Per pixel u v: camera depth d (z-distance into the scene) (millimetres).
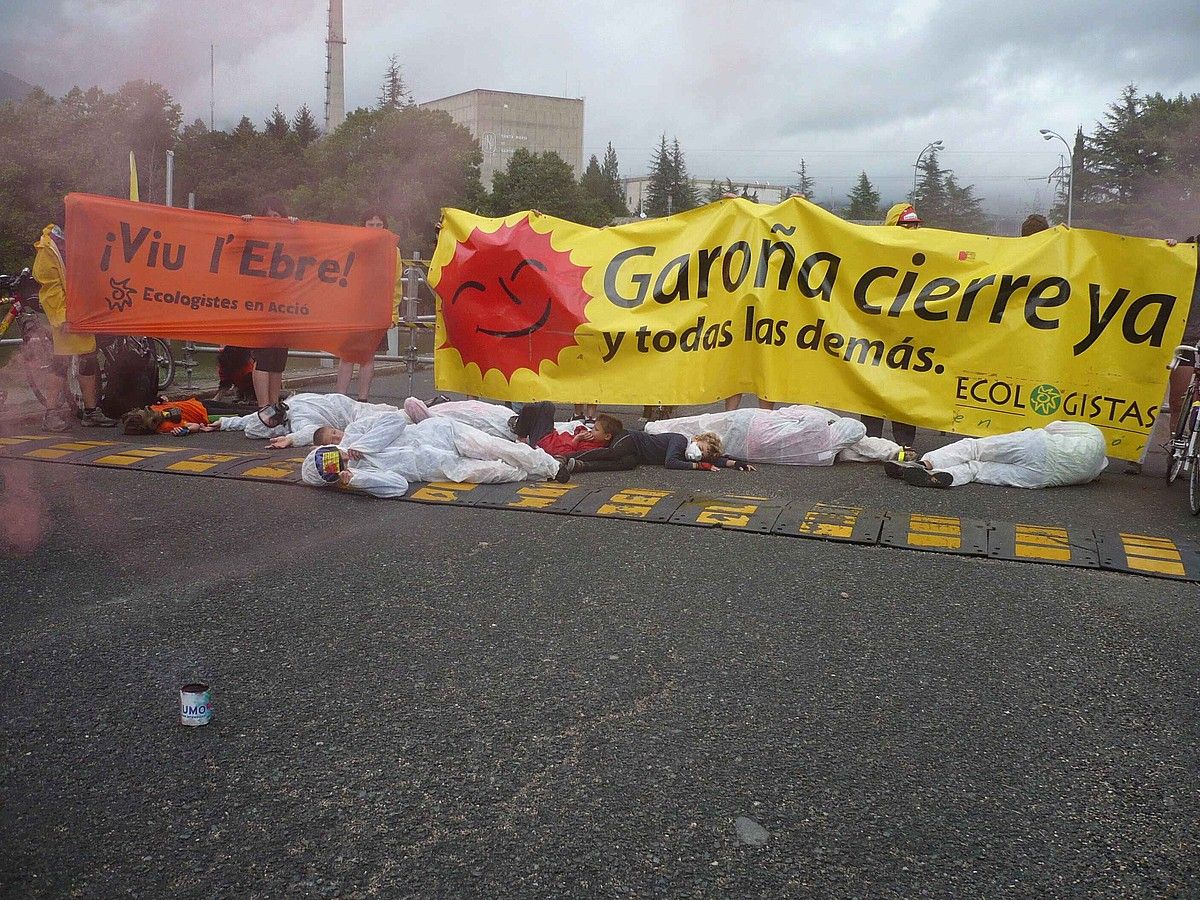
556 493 6508
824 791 3078
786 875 2668
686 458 7453
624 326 8312
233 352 10117
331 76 87938
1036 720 3568
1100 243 7676
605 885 2617
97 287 8594
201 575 4910
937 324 7914
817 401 8188
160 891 2572
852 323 8062
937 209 91000
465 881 2625
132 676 3789
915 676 3902
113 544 5387
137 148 57281
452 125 65125
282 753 3250
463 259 8508
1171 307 7551
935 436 9508
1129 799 3080
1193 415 6977
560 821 2895
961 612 4566
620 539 5582
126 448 7750
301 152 69312
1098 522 6168
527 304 8438
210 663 3912
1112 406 7727
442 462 6746
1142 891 2645
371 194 60188
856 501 6551
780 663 3992
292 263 8977
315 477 6488
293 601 4570
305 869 2664
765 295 8156
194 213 8781
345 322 9094
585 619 4406
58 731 3369
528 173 70062
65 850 2732
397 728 3420
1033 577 5062
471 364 8641
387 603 4562
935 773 3197
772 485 6965
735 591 4777
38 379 8633
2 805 2938
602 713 3549
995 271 7793
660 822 2896
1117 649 4199
